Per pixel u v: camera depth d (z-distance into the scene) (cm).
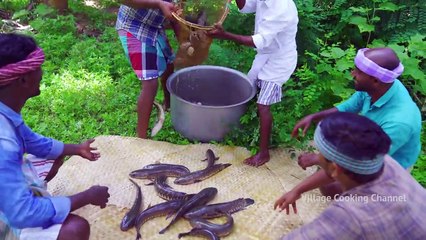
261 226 361
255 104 453
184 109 444
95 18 682
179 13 410
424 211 220
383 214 211
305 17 535
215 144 455
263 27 397
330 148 211
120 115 492
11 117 263
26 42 258
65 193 381
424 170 421
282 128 442
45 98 504
